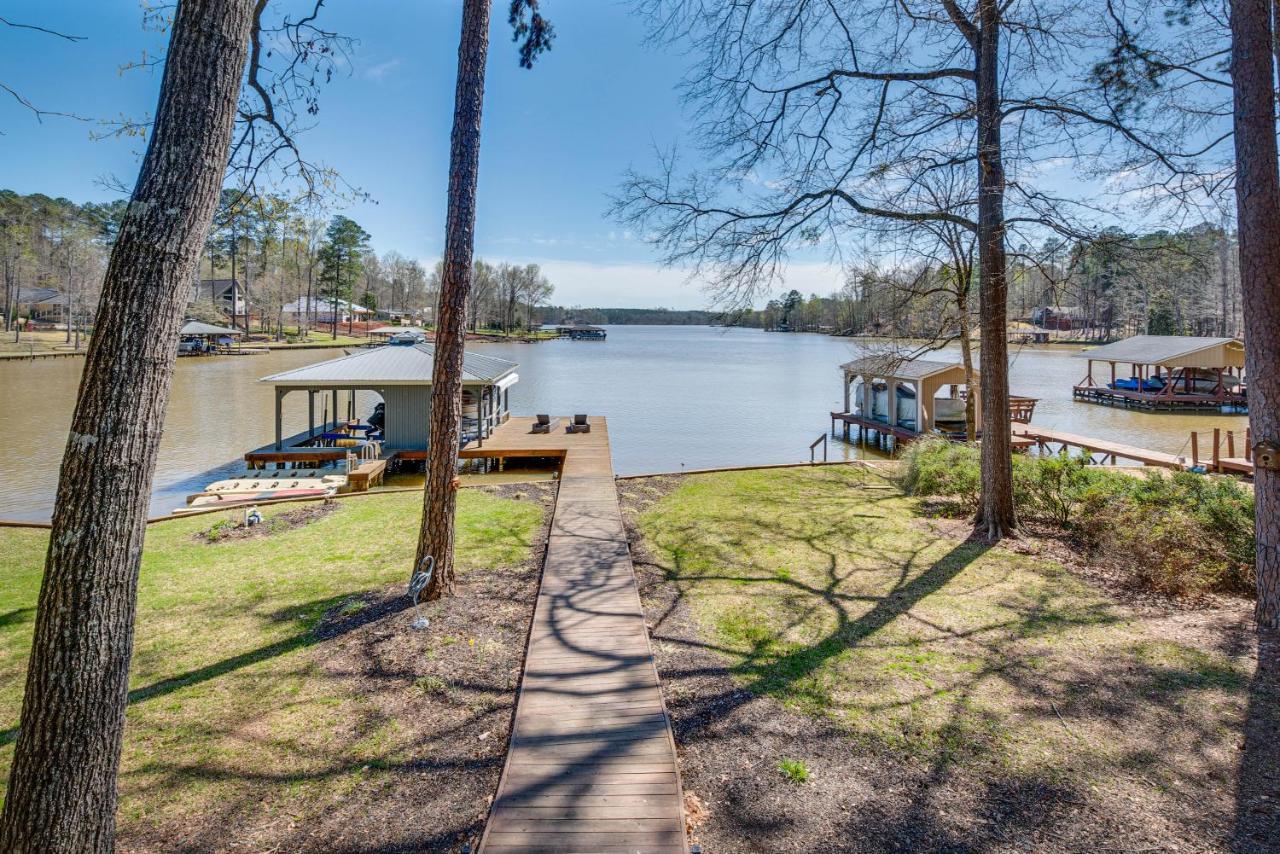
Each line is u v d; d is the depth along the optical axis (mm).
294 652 4656
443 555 5609
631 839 2807
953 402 19406
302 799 3135
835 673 4324
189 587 5969
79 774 2096
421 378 14828
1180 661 4293
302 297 73500
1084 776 3209
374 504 9320
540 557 6883
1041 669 4293
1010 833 2846
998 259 7102
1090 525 6820
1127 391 27953
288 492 10844
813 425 23109
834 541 7336
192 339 48000
